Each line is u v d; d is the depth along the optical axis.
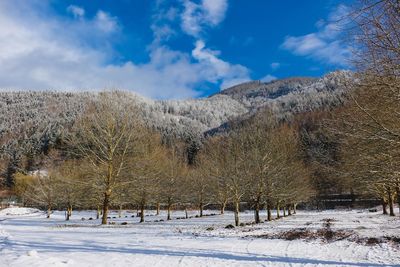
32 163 99.50
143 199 38.25
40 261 9.63
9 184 101.88
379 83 8.27
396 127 9.66
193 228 24.53
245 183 28.48
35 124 149.75
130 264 10.05
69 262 9.84
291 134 45.62
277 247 13.76
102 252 12.03
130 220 41.66
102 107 30.84
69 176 41.00
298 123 67.69
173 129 139.75
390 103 8.91
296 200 44.50
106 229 23.55
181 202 50.03
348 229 20.30
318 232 18.84
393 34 7.52
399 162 10.20
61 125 119.12
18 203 86.00
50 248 12.78
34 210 73.31
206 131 163.12
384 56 7.92
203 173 50.00
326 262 10.62
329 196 64.88
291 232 19.11
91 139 29.86
